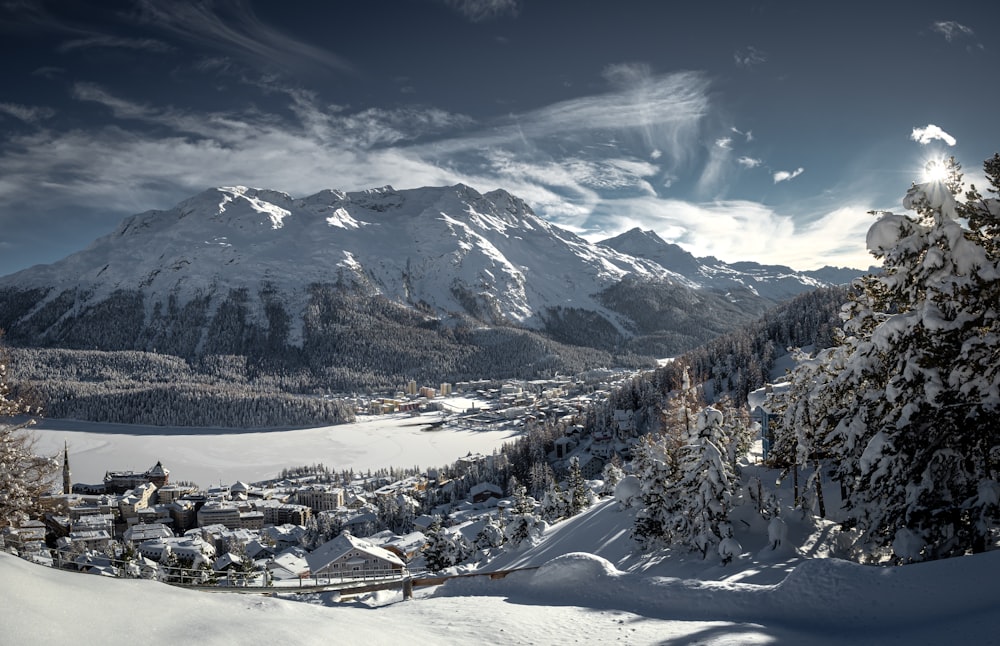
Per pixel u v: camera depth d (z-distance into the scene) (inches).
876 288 685.3
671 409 1416.1
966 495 593.6
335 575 2256.4
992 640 336.5
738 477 956.6
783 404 894.4
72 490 6806.1
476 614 497.7
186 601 318.0
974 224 602.2
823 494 1023.6
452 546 1791.3
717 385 5634.8
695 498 863.1
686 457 908.6
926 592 422.9
